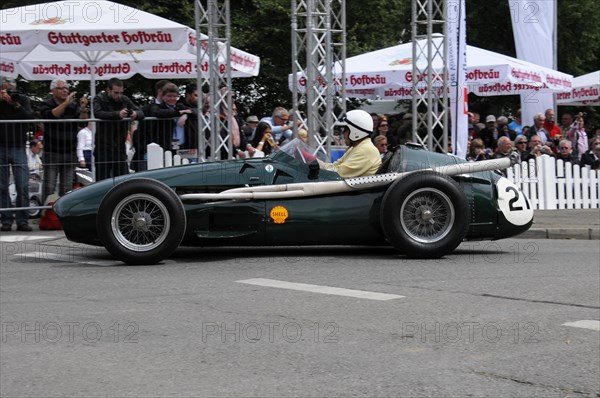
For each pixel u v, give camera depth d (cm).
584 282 861
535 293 802
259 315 709
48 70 1747
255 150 1421
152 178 994
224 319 697
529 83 1814
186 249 1092
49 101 1334
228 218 977
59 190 1322
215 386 533
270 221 979
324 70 1427
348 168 1018
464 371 563
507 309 735
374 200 995
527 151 1747
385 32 2819
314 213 984
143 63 1748
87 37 1372
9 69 1756
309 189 983
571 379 549
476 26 3309
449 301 764
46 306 751
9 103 1293
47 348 619
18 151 1286
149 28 1377
